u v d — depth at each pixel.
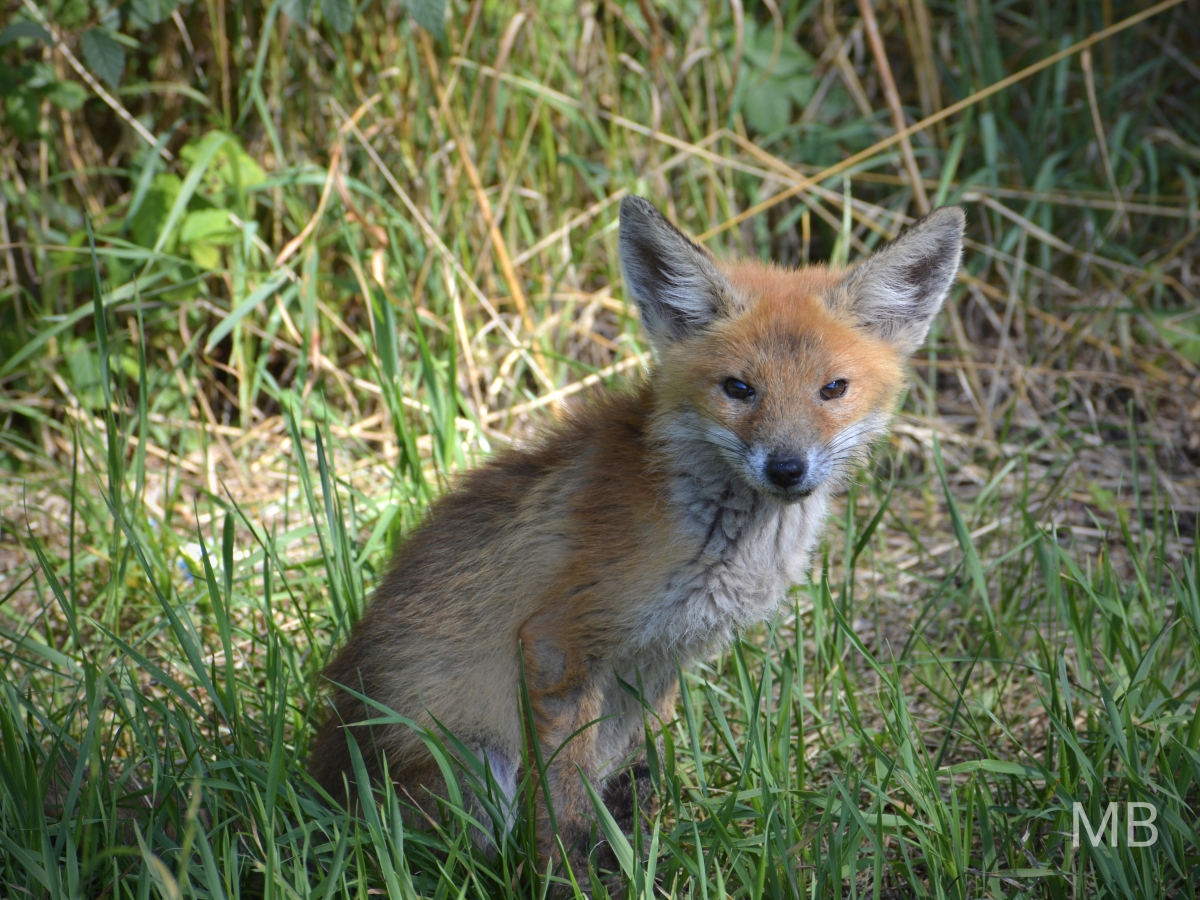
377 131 12.20
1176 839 5.70
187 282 11.21
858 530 9.48
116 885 5.07
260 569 9.48
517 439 10.81
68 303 12.17
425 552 6.75
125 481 9.08
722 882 5.39
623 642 6.29
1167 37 15.00
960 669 8.54
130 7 11.66
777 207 13.86
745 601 6.56
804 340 6.51
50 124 12.30
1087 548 10.38
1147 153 13.42
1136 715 6.85
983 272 13.52
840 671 7.20
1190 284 13.81
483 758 6.51
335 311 12.56
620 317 12.55
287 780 5.66
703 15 13.32
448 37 12.45
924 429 12.18
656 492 6.27
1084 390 12.68
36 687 7.36
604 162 13.44
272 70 12.30
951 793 6.21
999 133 14.31
